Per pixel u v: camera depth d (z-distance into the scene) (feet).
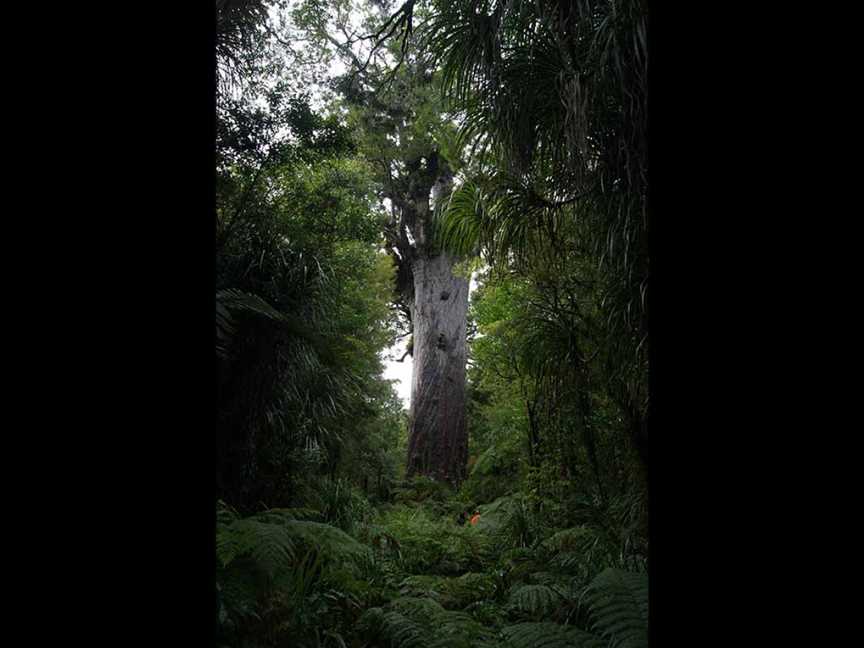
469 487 31.32
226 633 8.32
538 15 12.39
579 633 8.52
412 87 31.01
